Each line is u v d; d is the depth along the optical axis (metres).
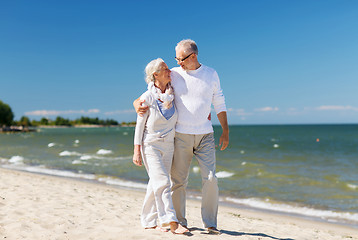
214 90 3.00
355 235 5.01
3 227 3.21
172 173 3.03
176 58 2.88
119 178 10.48
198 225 4.03
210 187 2.93
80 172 11.65
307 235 4.48
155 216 3.18
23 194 5.54
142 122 2.85
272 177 11.34
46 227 3.26
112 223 3.58
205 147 2.95
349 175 12.09
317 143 37.31
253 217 5.93
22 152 20.16
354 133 77.12
